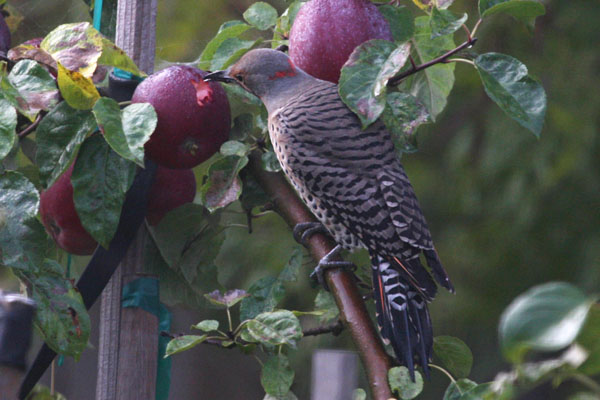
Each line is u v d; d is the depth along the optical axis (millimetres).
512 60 4668
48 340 4469
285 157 5328
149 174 4887
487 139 12414
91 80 4605
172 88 4777
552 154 11938
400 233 5137
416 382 4578
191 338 4863
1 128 4355
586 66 12109
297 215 5457
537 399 13859
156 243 5316
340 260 5254
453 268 13297
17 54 4621
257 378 18953
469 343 14328
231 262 12703
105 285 4688
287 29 5625
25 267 4262
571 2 12203
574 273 12836
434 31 4633
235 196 5051
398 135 5020
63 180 5094
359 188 5219
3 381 3066
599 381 11602
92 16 6152
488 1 4707
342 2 5051
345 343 12039
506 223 12797
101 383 4863
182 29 9508
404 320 4992
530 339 2795
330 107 5375
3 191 4355
